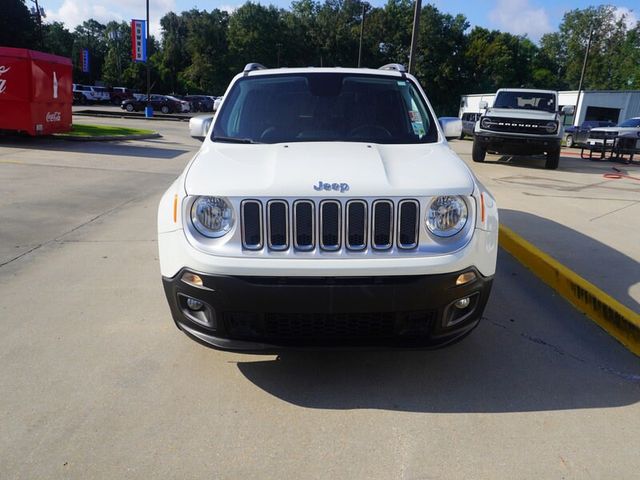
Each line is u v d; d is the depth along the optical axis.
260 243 2.91
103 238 6.32
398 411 3.01
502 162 15.12
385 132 3.94
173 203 3.14
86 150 14.71
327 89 4.29
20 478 2.45
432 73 68.75
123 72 89.62
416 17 13.88
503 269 5.39
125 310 4.28
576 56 85.94
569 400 3.12
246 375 3.37
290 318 2.93
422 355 3.63
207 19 73.44
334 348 2.95
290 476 2.49
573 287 4.56
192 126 4.31
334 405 3.06
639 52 76.69
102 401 3.06
